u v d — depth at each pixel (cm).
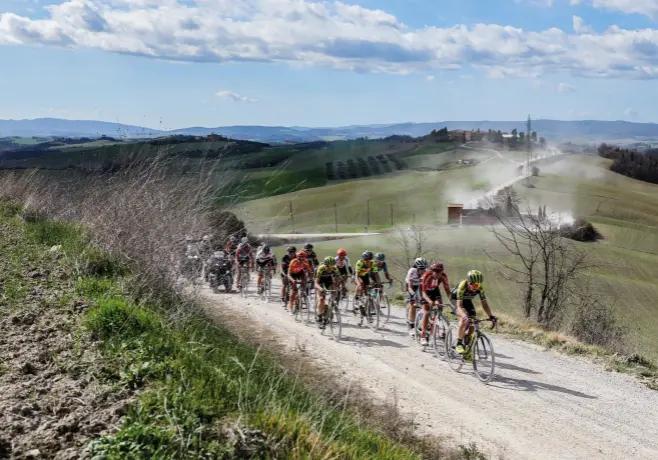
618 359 1175
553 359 1184
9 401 484
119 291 849
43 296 805
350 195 14925
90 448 413
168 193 1034
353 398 879
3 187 1725
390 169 18762
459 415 859
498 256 5600
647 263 6419
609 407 904
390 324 1538
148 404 484
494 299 3469
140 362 577
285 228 11606
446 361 1152
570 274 1869
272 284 2325
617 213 12369
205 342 761
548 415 866
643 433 808
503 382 1019
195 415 467
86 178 1394
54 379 538
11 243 1165
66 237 1217
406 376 1044
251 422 477
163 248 955
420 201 13938
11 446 417
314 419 556
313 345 1236
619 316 3622
